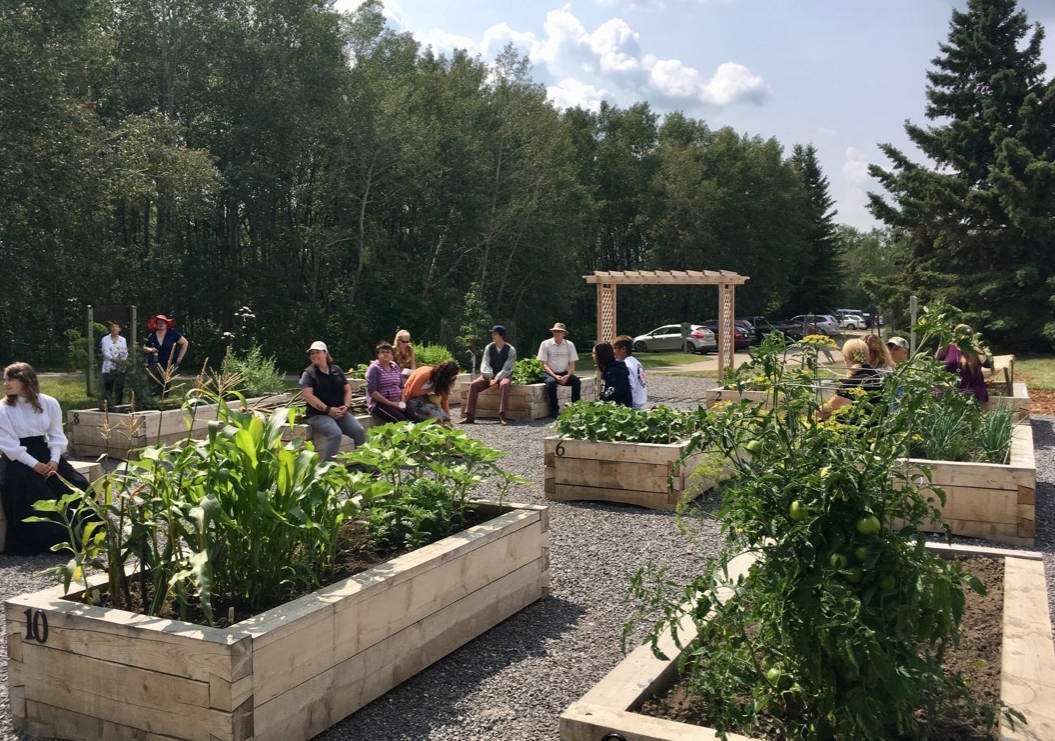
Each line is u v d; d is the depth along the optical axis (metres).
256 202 30.39
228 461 3.85
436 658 4.28
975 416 2.91
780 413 3.04
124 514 3.91
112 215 26.77
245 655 3.17
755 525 2.87
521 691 3.97
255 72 31.27
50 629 3.51
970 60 32.75
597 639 4.60
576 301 48.00
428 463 5.56
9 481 6.30
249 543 3.94
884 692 2.70
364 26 35.66
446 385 10.50
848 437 2.92
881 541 2.74
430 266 36.81
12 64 20.77
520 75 39.12
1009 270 29.78
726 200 53.94
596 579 5.66
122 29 29.81
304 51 32.06
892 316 32.59
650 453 7.61
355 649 3.73
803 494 2.73
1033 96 30.22
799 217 58.06
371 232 35.06
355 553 4.70
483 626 4.68
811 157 64.94
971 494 6.68
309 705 3.49
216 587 4.03
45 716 3.56
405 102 34.91
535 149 37.88
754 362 2.97
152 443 9.91
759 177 57.06
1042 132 30.41
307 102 31.31
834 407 4.30
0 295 22.67
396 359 13.04
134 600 4.04
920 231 32.50
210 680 3.16
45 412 6.41
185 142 30.55
